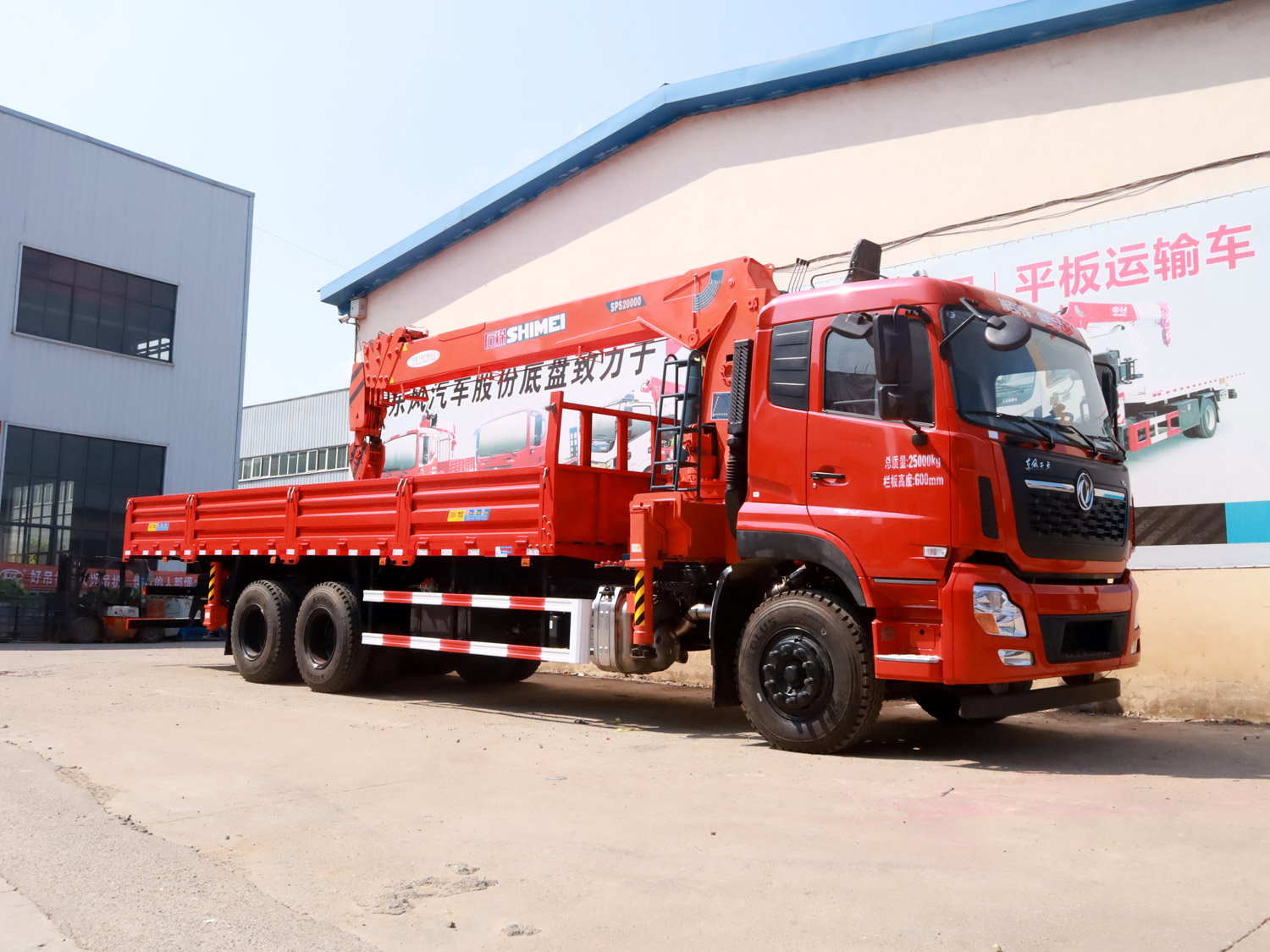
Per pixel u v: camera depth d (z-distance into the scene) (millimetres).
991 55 9586
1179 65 8492
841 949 2965
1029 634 5797
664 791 5145
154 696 9047
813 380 6531
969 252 9562
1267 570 7844
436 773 5598
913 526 5906
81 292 20641
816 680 6254
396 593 9234
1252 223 8031
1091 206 8852
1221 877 3645
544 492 7770
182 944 3049
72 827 4426
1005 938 3037
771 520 6570
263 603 10438
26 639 18438
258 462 38500
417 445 15594
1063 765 5945
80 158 20703
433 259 15625
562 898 3455
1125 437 8555
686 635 7637
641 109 12281
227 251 23172
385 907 3365
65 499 20125
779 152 11188
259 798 4980
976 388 5992
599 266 13070
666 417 7805
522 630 8469
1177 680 8172
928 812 4684
